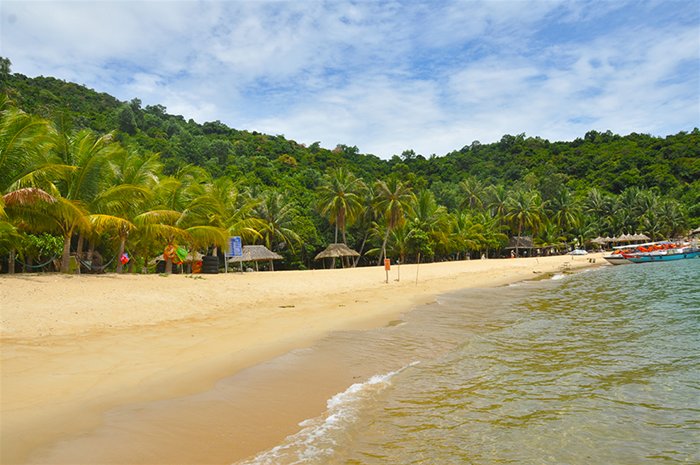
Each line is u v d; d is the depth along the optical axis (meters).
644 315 14.67
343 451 5.21
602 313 15.34
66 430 5.25
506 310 16.48
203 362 8.52
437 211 61.00
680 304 16.81
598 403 6.83
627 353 9.79
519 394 7.26
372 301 18.72
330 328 12.60
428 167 119.06
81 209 18.91
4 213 15.80
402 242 54.91
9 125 18.28
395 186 52.91
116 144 22.28
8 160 18.11
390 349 10.33
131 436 5.23
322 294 20.67
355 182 54.62
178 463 4.71
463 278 32.34
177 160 64.25
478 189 86.19
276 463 4.84
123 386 6.91
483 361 9.31
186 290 16.92
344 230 54.66
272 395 7.02
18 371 7.16
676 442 5.51
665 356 9.49
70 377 7.09
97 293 14.25
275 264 55.47
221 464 4.77
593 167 115.00
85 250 26.47
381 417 6.30
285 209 51.94
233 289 18.83
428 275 34.00
